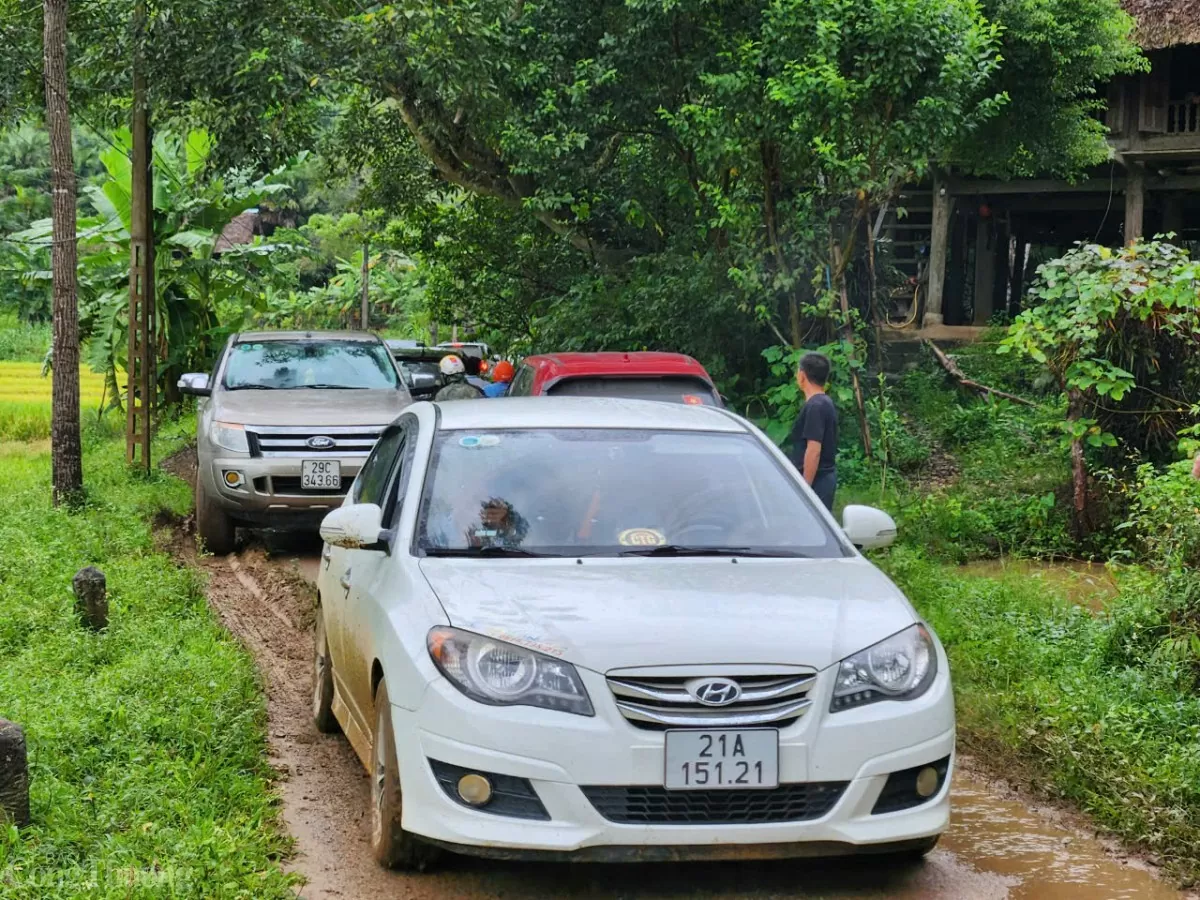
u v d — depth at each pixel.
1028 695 6.71
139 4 14.98
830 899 4.46
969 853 4.97
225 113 15.35
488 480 5.29
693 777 4.08
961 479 13.99
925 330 22.16
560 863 4.74
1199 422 11.41
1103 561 11.46
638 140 17.64
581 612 4.38
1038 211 28.95
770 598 4.57
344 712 5.74
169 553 11.84
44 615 7.96
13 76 16.09
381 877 4.59
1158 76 22.23
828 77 12.94
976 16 14.23
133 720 5.84
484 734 4.13
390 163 22.06
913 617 4.66
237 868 4.30
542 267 21.31
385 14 15.65
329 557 6.46
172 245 23.66
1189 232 30.20
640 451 5.53
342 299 49.69
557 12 16.64
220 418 11.70
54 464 12.80
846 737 4.19
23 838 4.55
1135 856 4.96
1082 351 11.45
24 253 25.22
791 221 14.43
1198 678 6.87
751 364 16.25
